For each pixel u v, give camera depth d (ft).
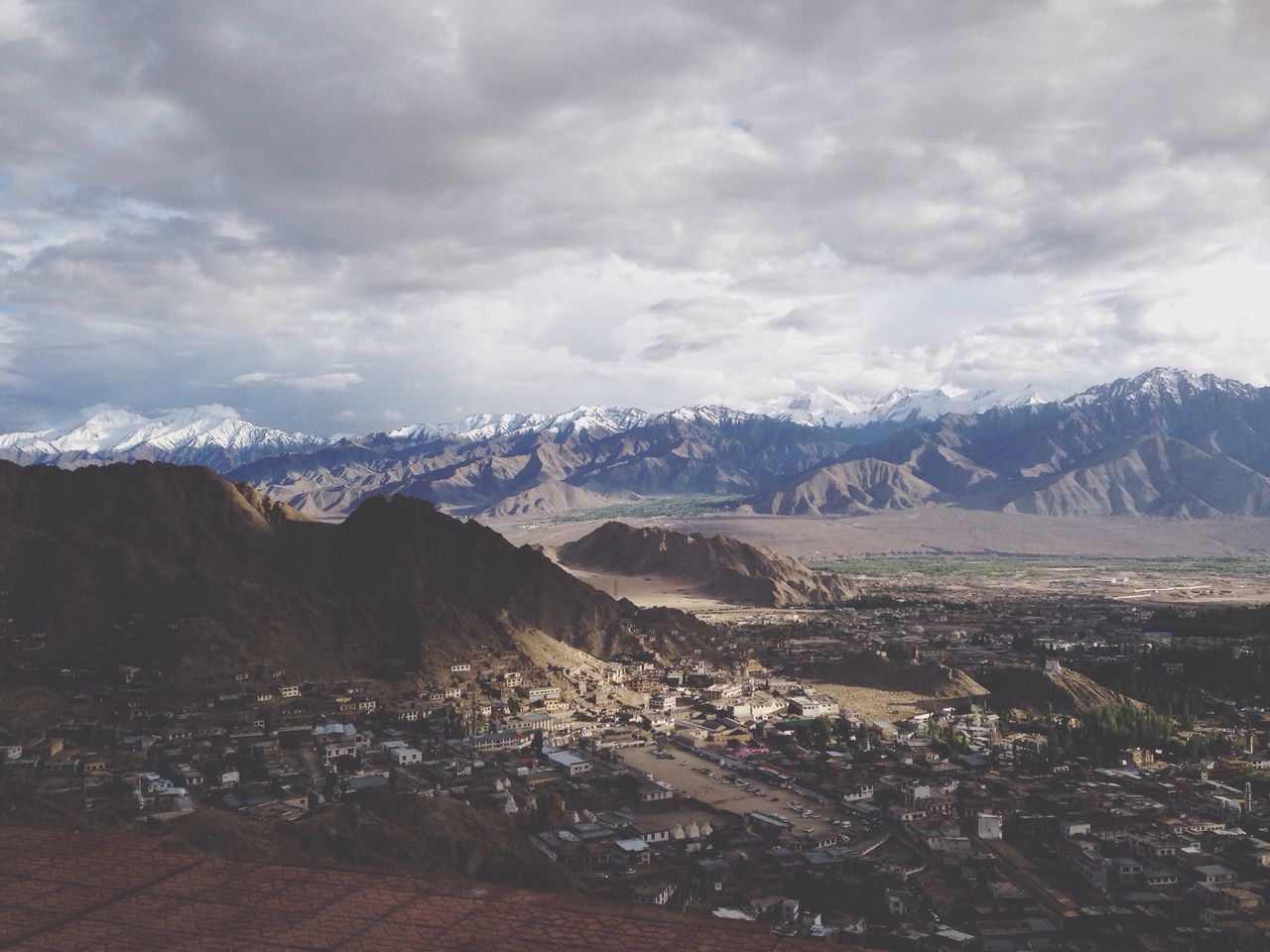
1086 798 539.70
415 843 404.16
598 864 440.86
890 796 562.66
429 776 579.48
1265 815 512.63
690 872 437.99
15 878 65.31
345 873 65.57
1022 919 392.27
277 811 483.10
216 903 60.64
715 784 603.67
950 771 618.85
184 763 574.15
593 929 56.03
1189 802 546.26
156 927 56.80
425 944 54.03
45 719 651.25
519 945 53.88
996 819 496.64
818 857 456.86
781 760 653.30
